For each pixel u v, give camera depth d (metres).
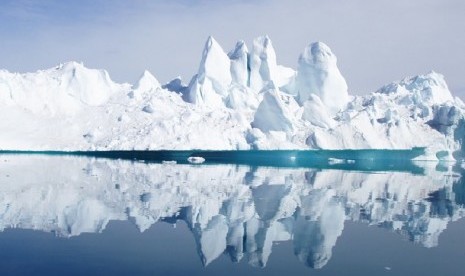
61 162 54.56
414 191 31.84
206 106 82.06
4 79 83.38
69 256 14.04
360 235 17.56
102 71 94.19
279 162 68.38
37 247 15.06
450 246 15.99
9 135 74.06
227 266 13.31
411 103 85.44
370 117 76.19
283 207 23.70
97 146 70.88
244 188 31.42
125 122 78.12
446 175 46.53
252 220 20.16
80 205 23.30
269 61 89.50
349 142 70.38
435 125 77.62
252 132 70.12
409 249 15.52
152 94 86.44
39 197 25.78
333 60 84.44
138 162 58.28
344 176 43.03
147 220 19.84
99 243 15.74
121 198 25.84
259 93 87.31
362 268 13.32
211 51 87.00
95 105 88.56
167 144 67.50
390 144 71.94
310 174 44.53
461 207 24.66
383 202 26.19
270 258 14.25
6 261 13.38
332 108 83.69
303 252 14.99
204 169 48.69
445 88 94.12
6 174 38.34
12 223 18.81
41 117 81.81
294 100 83.75
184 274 12.48
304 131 72.56
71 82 89.81
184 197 26.62
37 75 89.06
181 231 17.78
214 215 21.19
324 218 20.89
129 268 12.90
